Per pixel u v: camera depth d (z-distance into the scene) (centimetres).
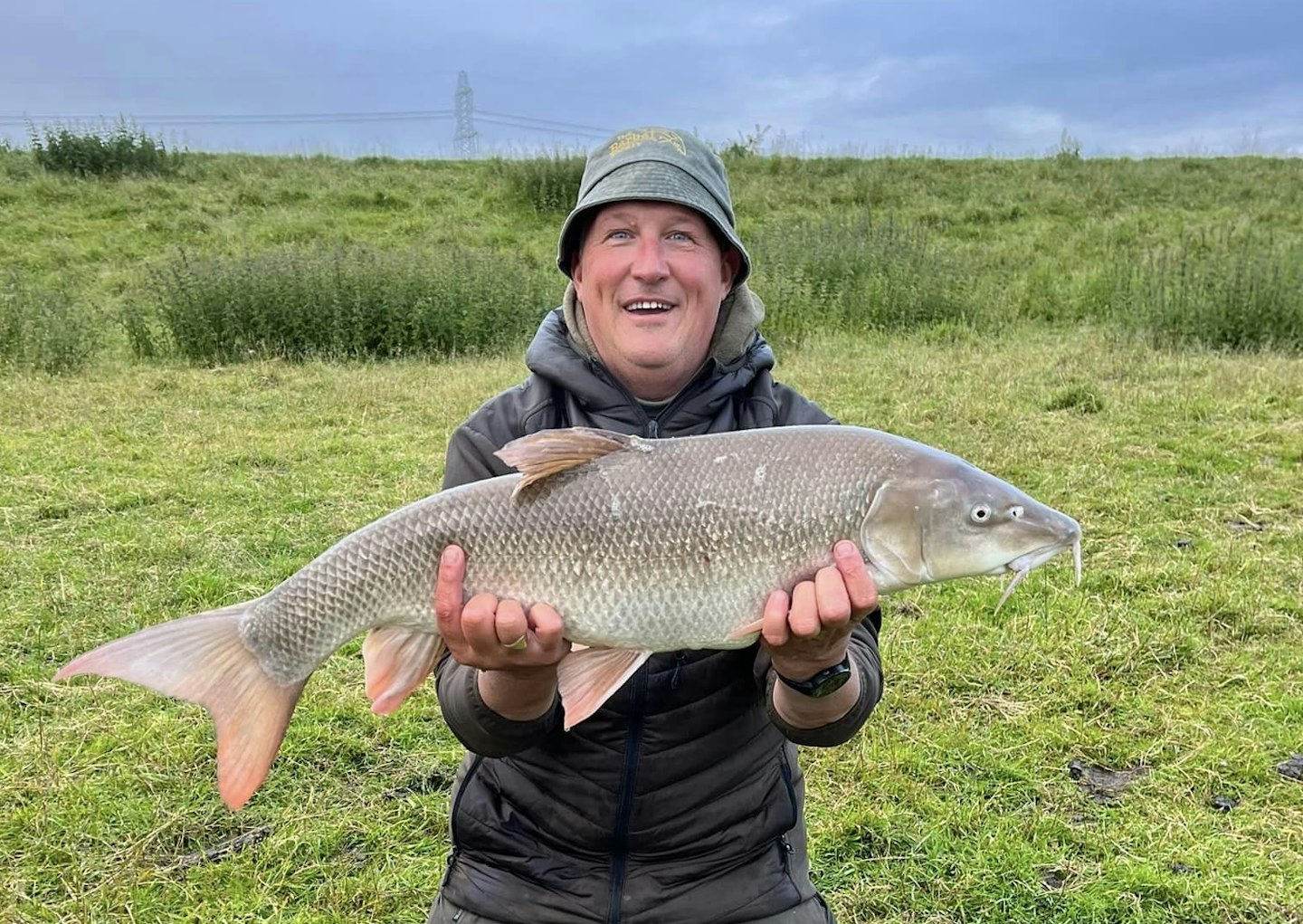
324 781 151
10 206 747
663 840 93
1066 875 131
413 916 127
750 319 103
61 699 169
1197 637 187
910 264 575
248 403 383
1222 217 743
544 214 789
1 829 138
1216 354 437
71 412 358
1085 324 534
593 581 89
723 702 93
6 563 221
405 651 92
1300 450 291
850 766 152
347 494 271
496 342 511
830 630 84
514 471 100
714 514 89
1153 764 155
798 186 845
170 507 261
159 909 126
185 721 163
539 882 95
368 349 505
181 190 807
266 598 90
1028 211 784
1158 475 277
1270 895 126
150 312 539
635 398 101
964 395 360
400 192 821
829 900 128
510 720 89
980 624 192
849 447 93
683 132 100
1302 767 152
